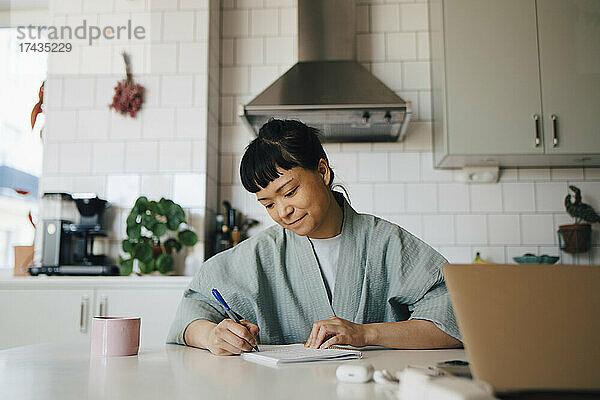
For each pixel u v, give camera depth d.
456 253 3.00
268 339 1.37
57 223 2.80
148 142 3.00
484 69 2.73
